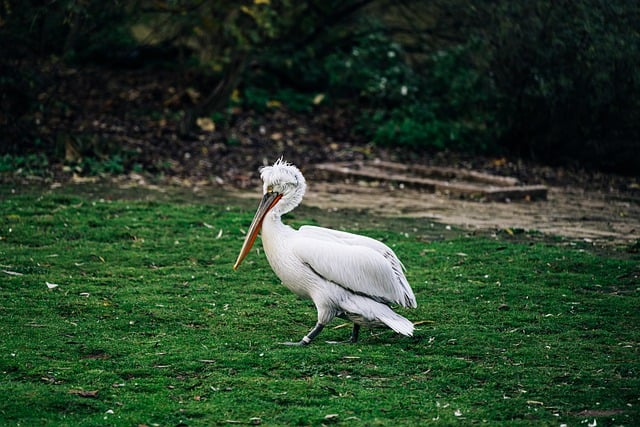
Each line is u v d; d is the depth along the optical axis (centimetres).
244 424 608
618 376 710
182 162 1677
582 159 1848
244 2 1886
